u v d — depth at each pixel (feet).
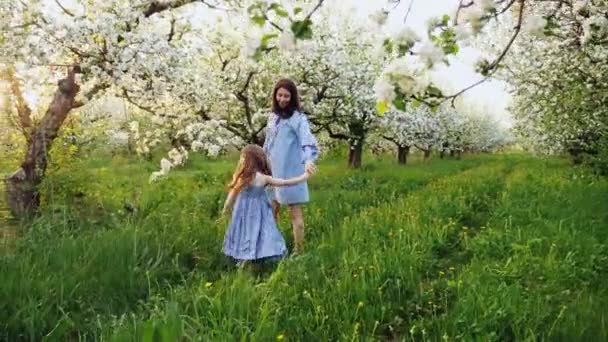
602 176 43.88
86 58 26.96
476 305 13.73
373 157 107.34
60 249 17.69
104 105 33.30
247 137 40.55
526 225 25.25
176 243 19.51
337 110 50.37
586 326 12.73
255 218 19.52
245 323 12.55
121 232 19.69
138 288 15.98
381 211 27.71
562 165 66.08
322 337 12.65
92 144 30.83
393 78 7.59
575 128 45.78
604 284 16.60
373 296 15.16
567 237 21.56
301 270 16.24
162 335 10.93
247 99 40.52
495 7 7.77
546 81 41.45
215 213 28.25
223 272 18.24
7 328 12.91
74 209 25.13
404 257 18.29
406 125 64.03
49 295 14.33
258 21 7.01
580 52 32.40
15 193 26.76
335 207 28.91
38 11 25.05
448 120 106.52
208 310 13.24
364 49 48.83
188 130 34.35
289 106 21.65
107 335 12.10
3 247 18.83
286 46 7.02
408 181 47.70
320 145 62.23
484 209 32.35
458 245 23.02
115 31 25.93
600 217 26.61
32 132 27.94
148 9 29.12
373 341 12.49
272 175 21.76
